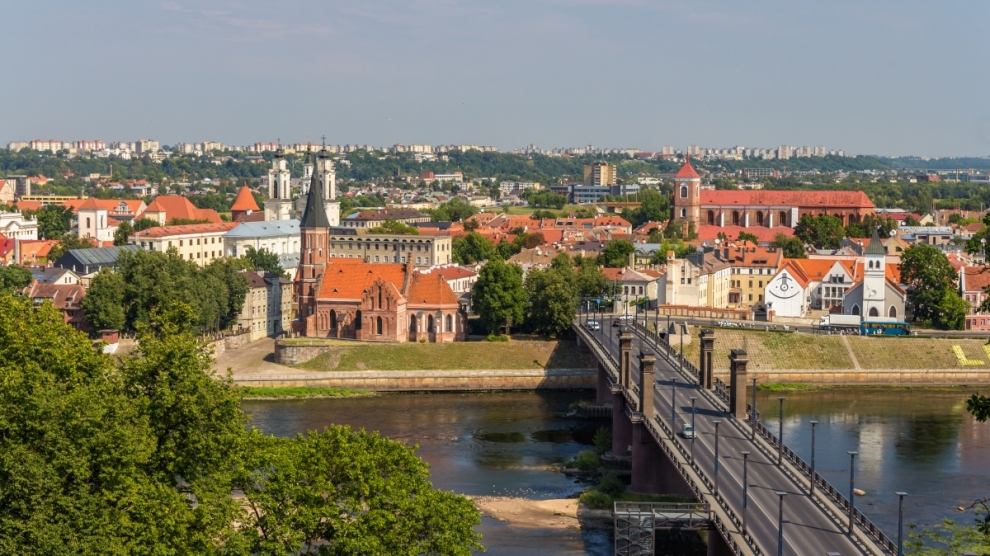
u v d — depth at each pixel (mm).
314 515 128500
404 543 131125
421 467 143125
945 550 162750
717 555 150750
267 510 131250
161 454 136750
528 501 195875
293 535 126500
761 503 152250
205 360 149000
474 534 136500
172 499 127125
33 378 129875
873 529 139625
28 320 152375
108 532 119750
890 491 198625
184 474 138000
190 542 124375
